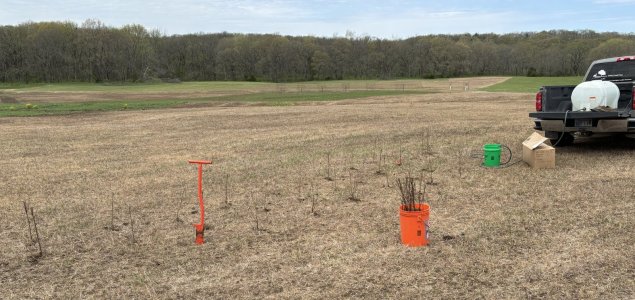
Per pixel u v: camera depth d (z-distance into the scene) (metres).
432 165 8.63
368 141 12.23
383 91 54.28
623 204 5.79
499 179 7.30
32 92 63.50
